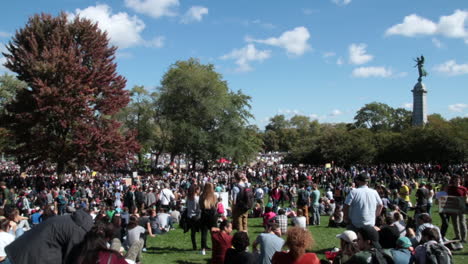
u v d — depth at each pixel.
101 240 4.50
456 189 11.77
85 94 38.59
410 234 9.24
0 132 38.25
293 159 77.44
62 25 40.41
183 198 25.05
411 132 60.66
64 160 38.50
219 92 59.72
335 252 7.90
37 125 38.84
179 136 58.97
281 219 11.92
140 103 66.44
